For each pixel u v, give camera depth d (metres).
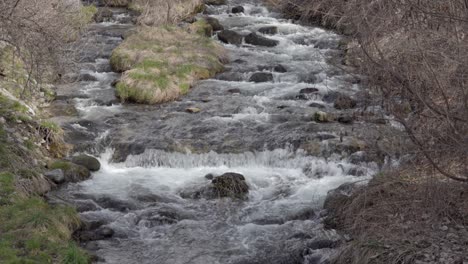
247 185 14.34
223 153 15.71
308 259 11.65
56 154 15.50
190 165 15.62
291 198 13.92
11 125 15.21
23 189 13.03
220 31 25.08
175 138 16.42
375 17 10.96
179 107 18.67
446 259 10.15
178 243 12.28
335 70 19.80
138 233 12.60
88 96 19.25
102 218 13.02
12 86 17.61
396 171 12.68
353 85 19.48
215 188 14.14
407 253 10.44
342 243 11.84
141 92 19.03
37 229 11.57
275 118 17.59
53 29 15.88
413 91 10.57
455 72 10.42
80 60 20.80
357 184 13.71
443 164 11.45
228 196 13.97
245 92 19.73
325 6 13.18
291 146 15.79
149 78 19.52
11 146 14.34
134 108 18.64
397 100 11.48
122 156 15.78
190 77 20.45
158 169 15.49
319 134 16.19
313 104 18.53
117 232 12.57
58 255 11.01
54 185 14.08
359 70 11.69
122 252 11.91
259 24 26.28
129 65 21.23
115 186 14.45
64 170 14.56
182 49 22.34
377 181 12.58
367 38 10.94
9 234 11.30
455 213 11.30
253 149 15.82
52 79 19.58
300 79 20.50
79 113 18.03
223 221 13.05
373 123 13.24
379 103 12.22
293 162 15.43
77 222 12.52
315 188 14.32
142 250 12.01
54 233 11.68
